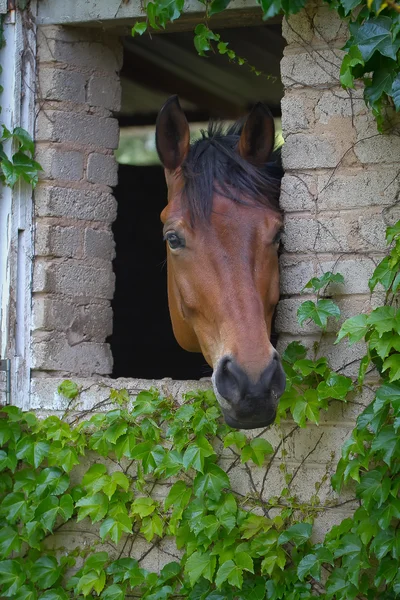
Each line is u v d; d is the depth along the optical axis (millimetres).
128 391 4223
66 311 4496
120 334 7004
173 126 3805
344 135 3936
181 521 3994
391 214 3854
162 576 4027
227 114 7535
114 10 4402
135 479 4188
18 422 4332
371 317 3529
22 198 4445
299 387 3889
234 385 3189
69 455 4160
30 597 4195
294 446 3930
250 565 3744
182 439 3969
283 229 3734
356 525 3652
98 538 4273
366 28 3471
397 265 3598
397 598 3637
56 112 4500
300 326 3939
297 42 4016
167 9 3961
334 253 3928
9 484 4355
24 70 4500
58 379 4371
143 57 6480
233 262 3355
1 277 4422
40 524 4172
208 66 6656
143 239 7203
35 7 4527
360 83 3904
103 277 4664
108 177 4727
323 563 3867
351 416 3854
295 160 4004
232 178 3514
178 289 3723
